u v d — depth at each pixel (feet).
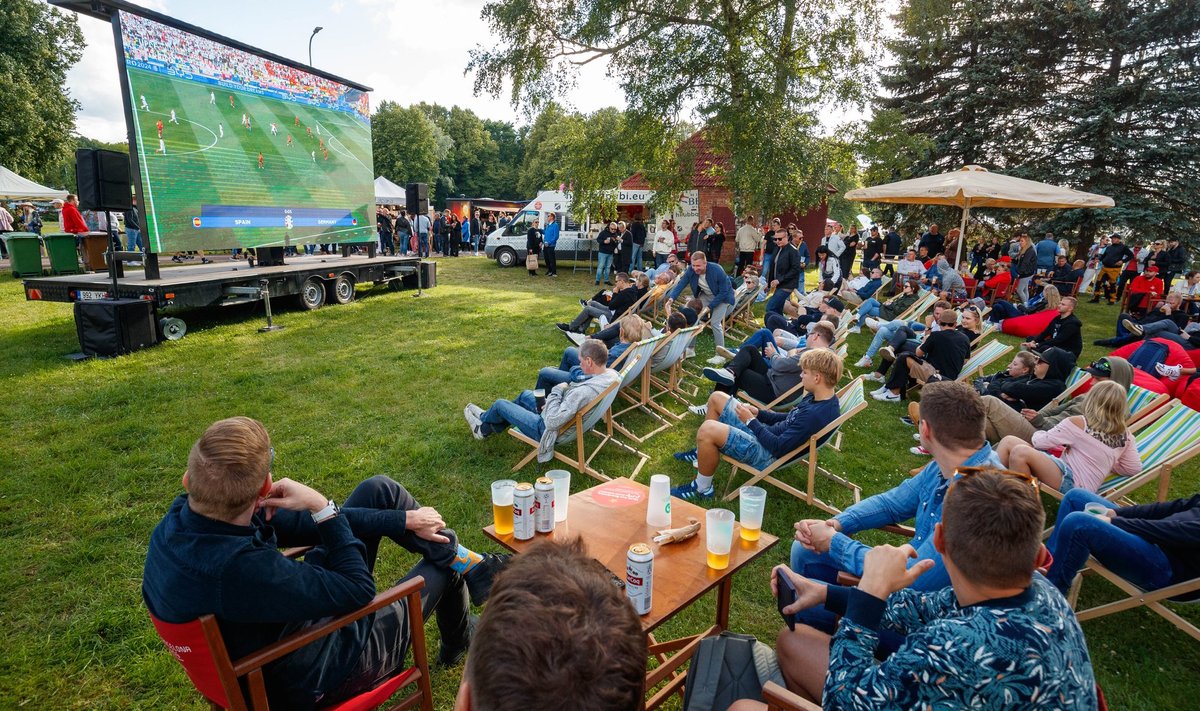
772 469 13.84
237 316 32.55
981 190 34.30
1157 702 8.82
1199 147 59.21
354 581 6.23
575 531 8.55
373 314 34.09
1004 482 4.96
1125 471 12.78
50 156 90.58
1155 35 62.34
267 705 5.65
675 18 48.80
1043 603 4.69
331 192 38.40
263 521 6.82
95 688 8.36
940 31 56.13
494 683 2.72
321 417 18.35
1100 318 42.96
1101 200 35.32
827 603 7.07
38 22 87.04
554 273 54.60
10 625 9.41
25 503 12.85
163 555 5.54
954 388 8.73
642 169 55.26
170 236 27.73
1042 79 65.41
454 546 8.10
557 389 14.65
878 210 82.23
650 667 9.11
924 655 4.64
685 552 8.21
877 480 15.78
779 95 46.29
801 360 13.71
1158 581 9.32
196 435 16.56
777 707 5.57
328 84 37.63
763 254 51.11
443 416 18.66
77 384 20.24
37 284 25.26
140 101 26.12
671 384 21.84
